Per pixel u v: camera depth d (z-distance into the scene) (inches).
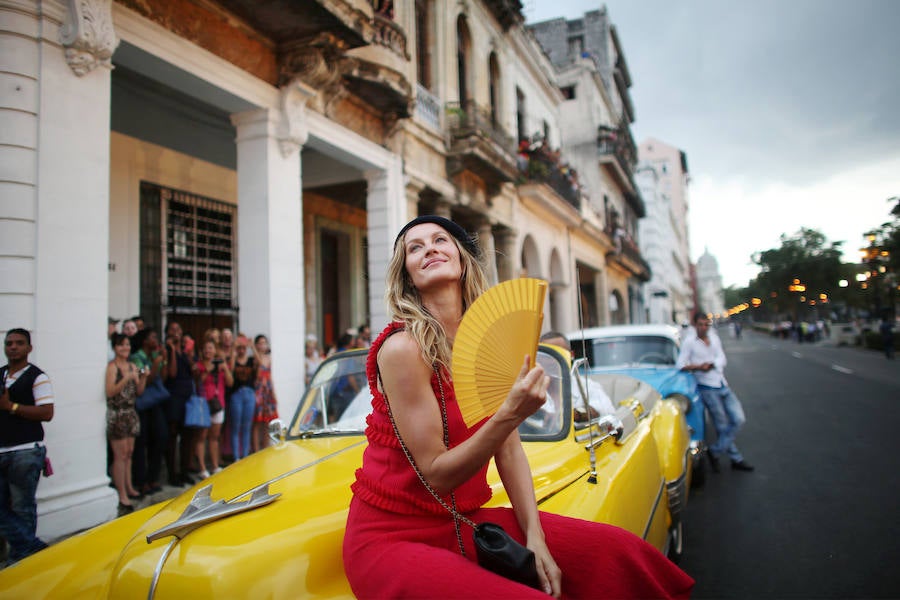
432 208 486.6
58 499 180.7
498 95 617.9
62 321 187.3
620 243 1181.1
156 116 342.0
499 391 53.9
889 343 848.3
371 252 392.8
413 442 56.3
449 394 59.2
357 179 399.9
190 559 66.6
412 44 434.0
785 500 200.1
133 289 340.5
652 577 61.2
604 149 1119.0
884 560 144.4
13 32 183.0
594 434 109.9
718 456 250.5
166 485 231.0
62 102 192.5
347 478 84.0
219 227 404.5
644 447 120.9
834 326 1401.3
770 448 284.7
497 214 579.5
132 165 344.8
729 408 250.7
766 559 150.9
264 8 267.3
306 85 303.4
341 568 66.8
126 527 92.5
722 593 132.6
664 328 288.0
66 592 77.5
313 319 476.7
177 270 372.2
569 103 1133.1
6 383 157.6
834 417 357.7
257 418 268.1
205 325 387.5
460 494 62.1
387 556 55.7
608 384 193.0
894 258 853.8
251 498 78.3
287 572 64.8
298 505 76.0
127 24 219.9
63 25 194.1
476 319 54.3
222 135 374.6
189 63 247.3
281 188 295.9
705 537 170.6
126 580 68.1
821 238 1777.8
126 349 205.6
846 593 128.4
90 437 191.3
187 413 233.5
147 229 354.6
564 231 828.0
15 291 177.3
